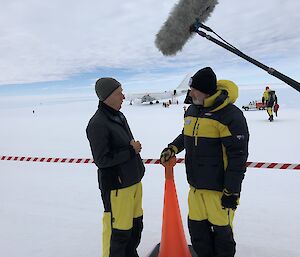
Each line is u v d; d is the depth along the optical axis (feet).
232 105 7.34
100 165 7.80
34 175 21.53
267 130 39.73
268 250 10.16
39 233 12.10
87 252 10.46
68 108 182.91
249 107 84.74
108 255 8.40
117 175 7.98
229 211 7.92
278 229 11.61
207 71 7.22
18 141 42.86
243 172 7.16
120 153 7.80
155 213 13.60
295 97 135.03
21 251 10.72
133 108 126.72
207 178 7.63
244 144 7.09
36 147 36.40
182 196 15.81
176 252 8.81
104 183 8.04
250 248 10.31
